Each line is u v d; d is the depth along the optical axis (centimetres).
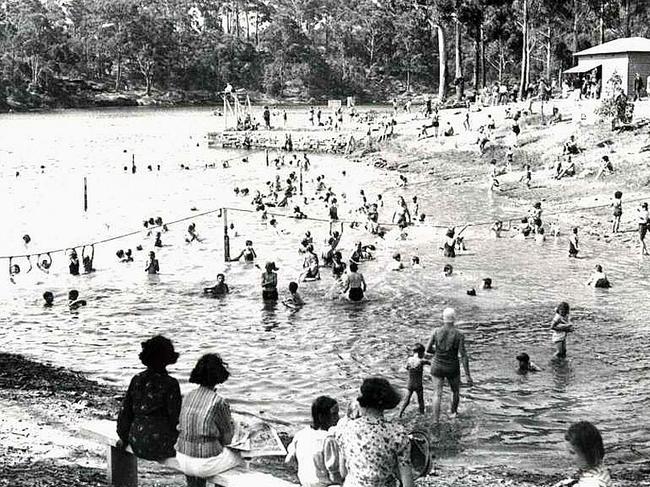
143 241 4175
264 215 4819
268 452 943
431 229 4362
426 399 1848
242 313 2770
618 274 3272
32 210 5166
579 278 3212
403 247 3931
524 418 1711
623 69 7056
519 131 6350
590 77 7438
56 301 2966
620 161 5303
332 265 3534
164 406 921
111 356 2262
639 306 2755
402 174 6450
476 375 2033
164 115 16125
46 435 1379
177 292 3094
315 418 955
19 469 1126
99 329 2570
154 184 6469
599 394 1875
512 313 2697
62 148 9338
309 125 10938
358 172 6912
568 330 2177
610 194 4841
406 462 737
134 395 929
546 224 4366
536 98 8825
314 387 1978
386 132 8338
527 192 5312
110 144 9844
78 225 4647
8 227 4572
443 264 3516
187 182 6600
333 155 8369
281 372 2098
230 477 895
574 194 5009
